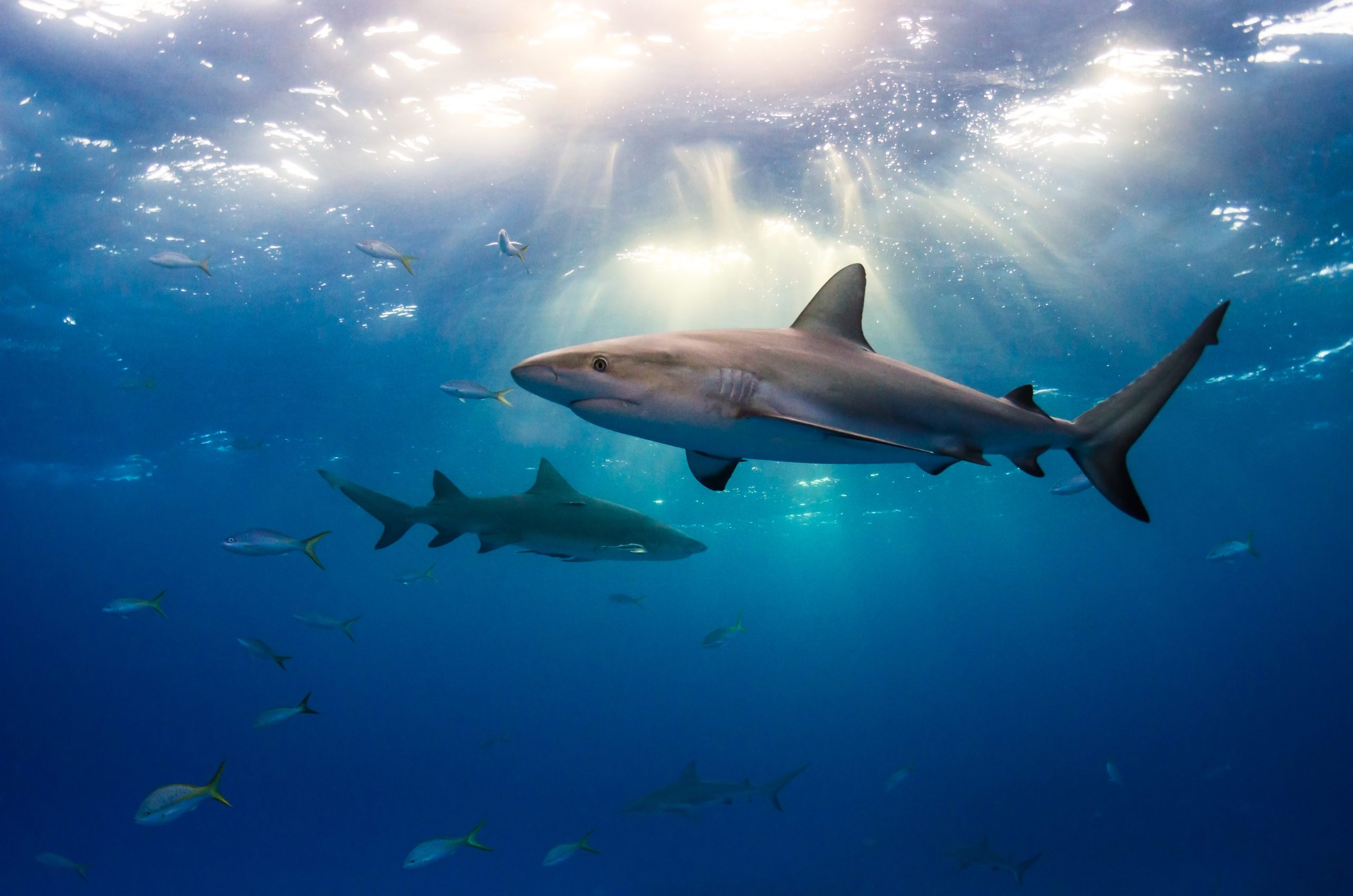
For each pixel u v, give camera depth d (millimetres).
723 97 8922
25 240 11602
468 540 36719
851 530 37125
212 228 11344
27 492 28203
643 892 29047
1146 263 11953
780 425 2215
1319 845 26328
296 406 19125
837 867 31359
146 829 47781
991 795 36500
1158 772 40062
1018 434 2771
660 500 29000
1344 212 10984
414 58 8500
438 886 34906
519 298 13508
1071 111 9023
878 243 11258
